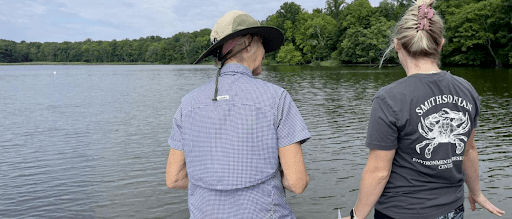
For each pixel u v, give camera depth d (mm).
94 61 162375
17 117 15695
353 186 6453
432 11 1678
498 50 46531
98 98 22797
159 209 5855
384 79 31969
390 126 1655
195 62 1584
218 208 1463
